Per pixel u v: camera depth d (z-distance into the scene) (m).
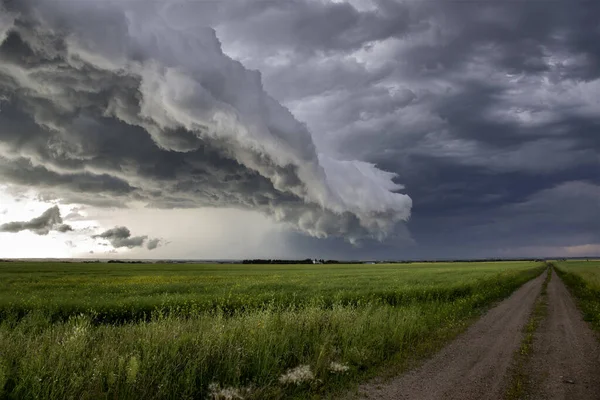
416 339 9.93
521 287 32.38
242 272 58.28
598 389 6.56
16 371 5.41
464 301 18.02
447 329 11.73
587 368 7.84
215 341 6.98
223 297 16.80
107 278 39.28
